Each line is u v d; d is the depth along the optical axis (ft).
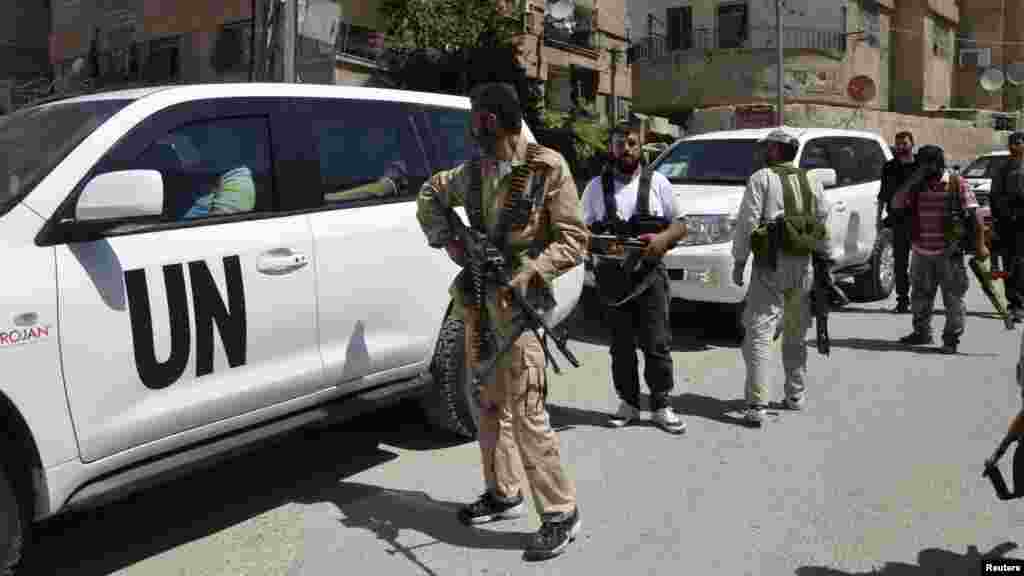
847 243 31.65
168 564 12.82
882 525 13.92
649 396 20.36
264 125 14.12
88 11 63.00
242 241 13.12
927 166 25.36
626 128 18.35
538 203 12.27
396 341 15.57
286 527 14.01
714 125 110.11
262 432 13.43
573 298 18.70
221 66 53.78
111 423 11.51
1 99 61.67
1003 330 29.04
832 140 32.09
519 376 12.59
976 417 19.36
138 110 12.57
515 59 50.90
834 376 23.04
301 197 14.26
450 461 16.79
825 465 16.52
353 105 15.72
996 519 14.14
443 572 12.48
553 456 12.77
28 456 10.85
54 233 11.19
